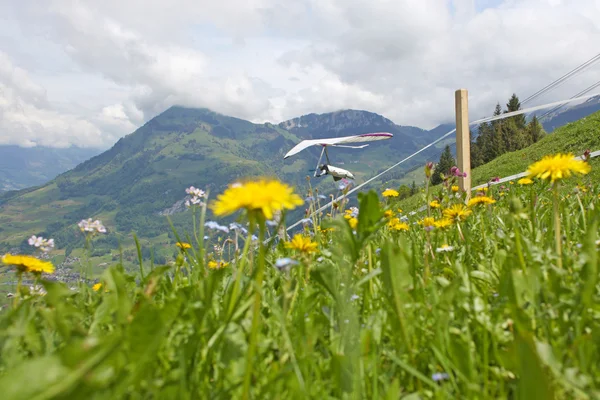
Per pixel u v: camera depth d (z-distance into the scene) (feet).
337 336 5.64
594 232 5.61
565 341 5.14
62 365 2.51
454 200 17.01
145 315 3.54
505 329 5.83
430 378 5.23
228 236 9.89
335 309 6.55
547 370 4.18
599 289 6.25
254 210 4.47
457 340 5.11
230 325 5.25
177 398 4.06
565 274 6.56
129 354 3.54
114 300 6.02
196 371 4.84
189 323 5.56
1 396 2.35
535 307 5.62
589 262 5.45
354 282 7.32
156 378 4.68
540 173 7.45
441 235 11.27
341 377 4.66
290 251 10.37
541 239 9.52
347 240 6.33
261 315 6.59
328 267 5.87
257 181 4.72
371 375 4.95
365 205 6.26
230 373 4.94
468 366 4.88
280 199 4.45
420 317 6.15
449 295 5.62
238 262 9.21
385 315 6.34
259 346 5.20
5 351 5.41
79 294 8.80
